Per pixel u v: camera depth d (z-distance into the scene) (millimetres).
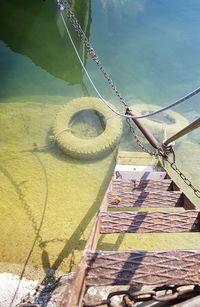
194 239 7516
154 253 3617
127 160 9797
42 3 19156
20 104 12766
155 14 21922
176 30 19906
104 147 10180
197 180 9320
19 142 10836
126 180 7465
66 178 9477
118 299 5957
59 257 7172
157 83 14797
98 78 14984
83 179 9461
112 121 11211
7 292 6359
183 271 3533
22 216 8188
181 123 11469
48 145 10734
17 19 19000
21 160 10102
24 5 19672
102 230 5242
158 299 3230
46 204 8570
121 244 7395
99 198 8836
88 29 19734
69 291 2867
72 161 10117
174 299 3305
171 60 16656
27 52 16984
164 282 3506
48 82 14586
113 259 3578
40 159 10164
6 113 12141
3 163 9945
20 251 7289
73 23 12195
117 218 5246
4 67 15625
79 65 15969
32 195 8844
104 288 6164
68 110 11703
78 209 8453
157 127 10906
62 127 11023
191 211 5352
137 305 4441
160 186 7402
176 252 3625
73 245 7473
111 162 10102
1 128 11391
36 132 11273
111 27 20031
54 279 6660
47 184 9234
